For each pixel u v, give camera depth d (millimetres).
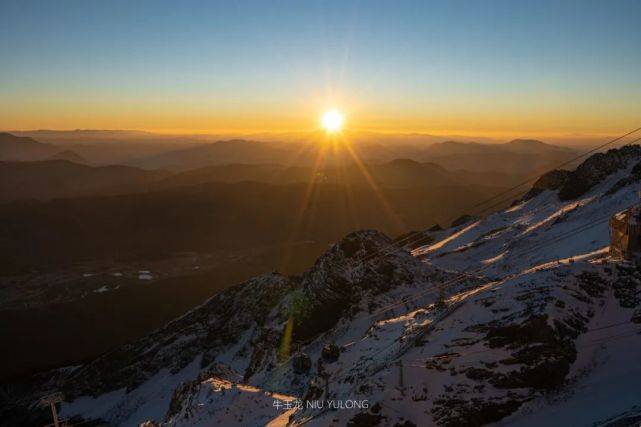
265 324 92688
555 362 31844
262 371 75125
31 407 120438
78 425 104125
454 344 36125
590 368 31922
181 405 55094
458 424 29516
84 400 119312
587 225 90125
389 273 86812
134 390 114500
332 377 39688
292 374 61562
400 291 82375
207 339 121938
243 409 46625
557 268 42094
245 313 122000
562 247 81688
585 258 49000
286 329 84375
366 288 84188
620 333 34562
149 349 128250
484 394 30969
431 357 35094
